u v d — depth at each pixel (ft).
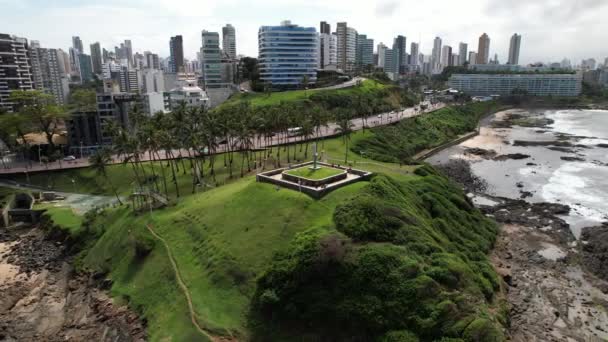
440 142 631.97
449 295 185.06
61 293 261.44
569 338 200.23
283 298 194.49
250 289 214.48
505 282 243.40
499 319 199.82
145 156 458.50
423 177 351.67
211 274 229.45
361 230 217.15
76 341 214.69
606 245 284.00
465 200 331.36
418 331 173.17
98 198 393.50
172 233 278.87
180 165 430.61
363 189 263.70
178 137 372.38
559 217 347.15
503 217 344.69
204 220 276.82
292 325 191.31
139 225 298.56
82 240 315.99
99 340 214.28
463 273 205.36
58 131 602.85
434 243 225.97
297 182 288.10
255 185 294.25
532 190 421.59
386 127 600.39
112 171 425.69
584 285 245.65
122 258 274.77
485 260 251.80
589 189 422.41
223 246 244.63
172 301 222.07
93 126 522.88
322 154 446.60
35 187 419.13
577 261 272.72
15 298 254.88
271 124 432.25
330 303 187.21
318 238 207.31
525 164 524.11
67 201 388.78
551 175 474.08
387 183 281.54
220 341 190.29
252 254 230.89
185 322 204.95
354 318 181.27
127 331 215.10
